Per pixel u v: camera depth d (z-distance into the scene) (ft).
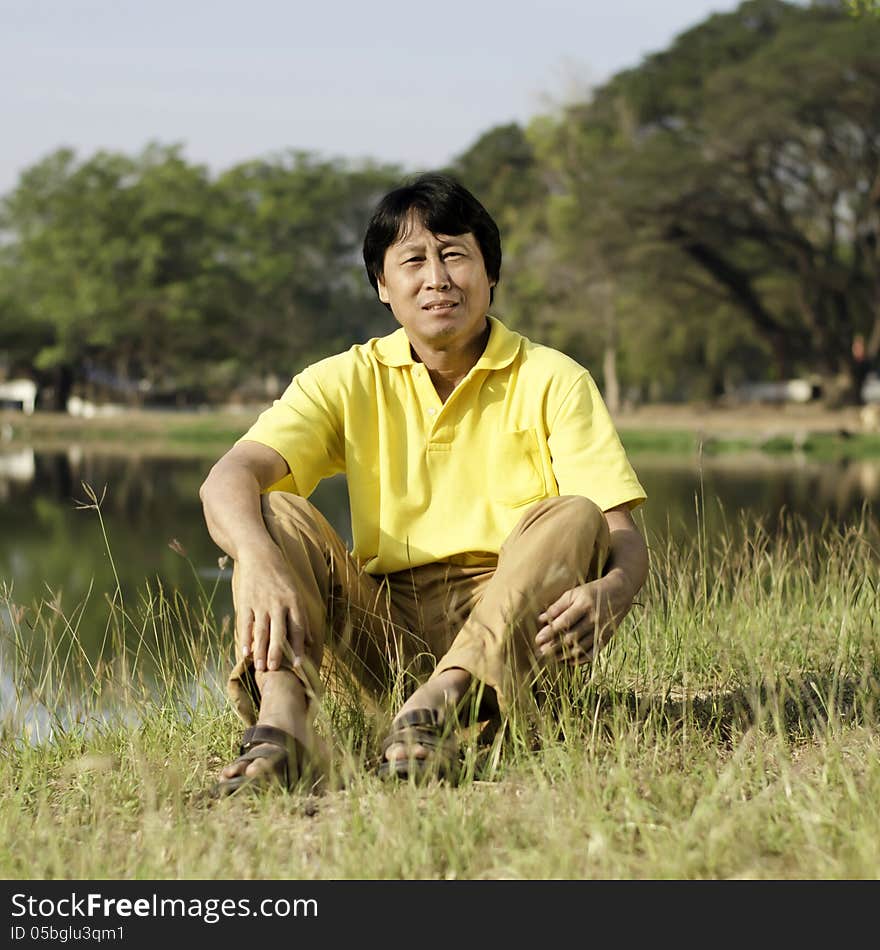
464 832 6.87
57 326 202.49
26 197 211.00
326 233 234.17
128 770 8.91
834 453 109.91
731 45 151.02
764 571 15.43
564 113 152.97
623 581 8.30
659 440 119.85
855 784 7.66
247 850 6.93
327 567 8.55
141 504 61.36
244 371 262.88
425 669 9.13
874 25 123.85
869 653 11.61
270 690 7.86
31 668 11.13
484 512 9.06
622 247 137.90
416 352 9.28
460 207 8.91
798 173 134.72
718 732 9.15
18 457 112.98
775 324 148.15
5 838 7.46
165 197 203.10
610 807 7.34
